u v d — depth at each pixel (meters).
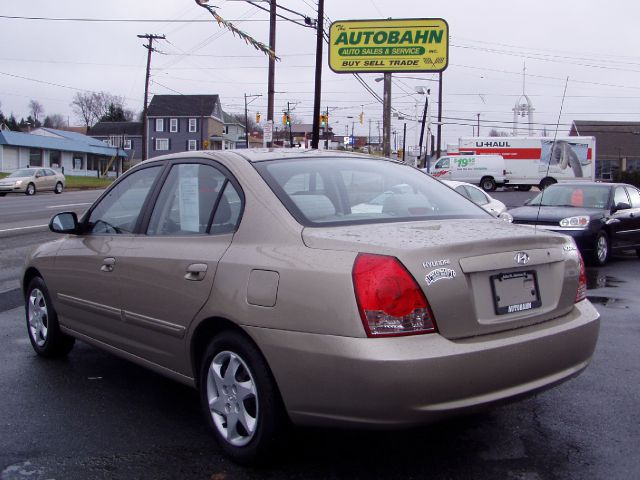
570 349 3.69
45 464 3.79
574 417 4.45
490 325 3.41
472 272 3.38
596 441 4.06
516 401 3.48
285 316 3.38
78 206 26.38
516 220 12.36
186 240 4.18
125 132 97.38
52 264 5.46
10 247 13.91
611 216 12.50
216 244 3.95
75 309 5.22
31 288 5.92
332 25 32.41
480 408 3.31
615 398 4.81
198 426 4.36
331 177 4.23
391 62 32.03
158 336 4.30
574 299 3.93
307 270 3.37
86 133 99.50
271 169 4.11
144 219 4.65
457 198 4.57
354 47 32.41
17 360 5.84
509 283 3.55
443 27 31.58
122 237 4.76
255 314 3.52
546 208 12.56
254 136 95.94
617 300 8.66
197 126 85.00
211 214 4.14
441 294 3.26
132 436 4.19
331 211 3.88
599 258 12.05
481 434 4.17
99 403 4.78
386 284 3.17
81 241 5.21
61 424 4.38
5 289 9.19
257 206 3.86
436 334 3.23
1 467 3.75
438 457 3.85
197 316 3.90
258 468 3.71
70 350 5.96
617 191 13.16
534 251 3.68
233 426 3.78
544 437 4.12
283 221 3.70
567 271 3.88
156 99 86.75
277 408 3.52
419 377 3.10
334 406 3.25
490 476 3.61
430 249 3.29
